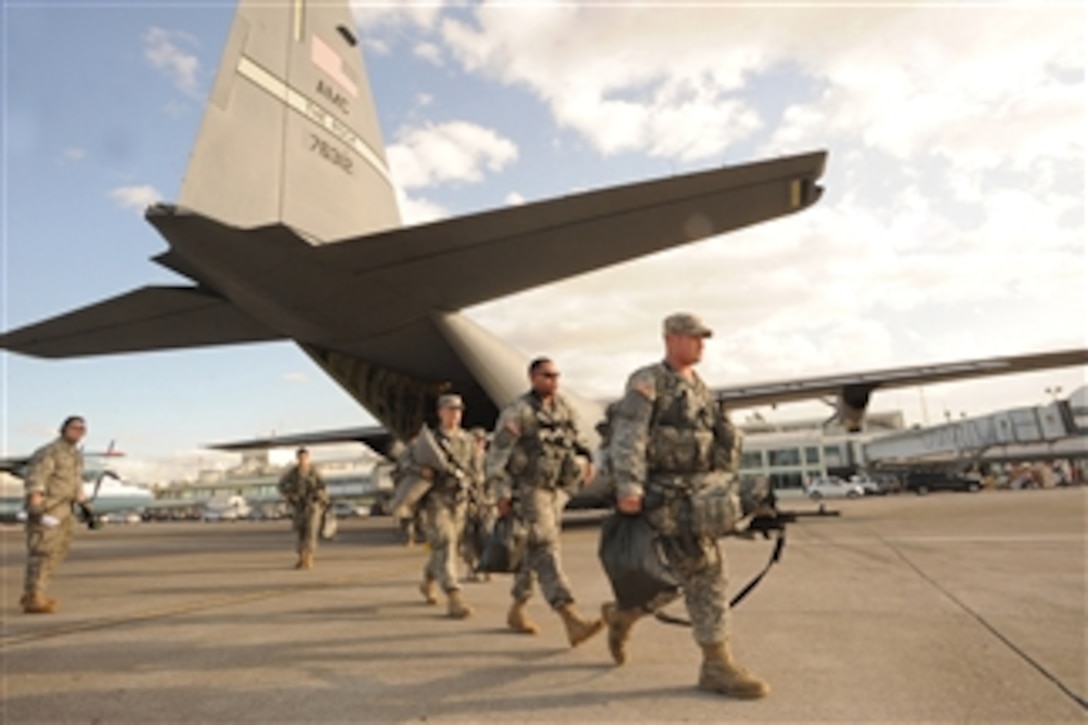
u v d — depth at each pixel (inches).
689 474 99.3
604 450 105.9
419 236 255.6
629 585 97.7
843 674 104.3
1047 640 120.9
